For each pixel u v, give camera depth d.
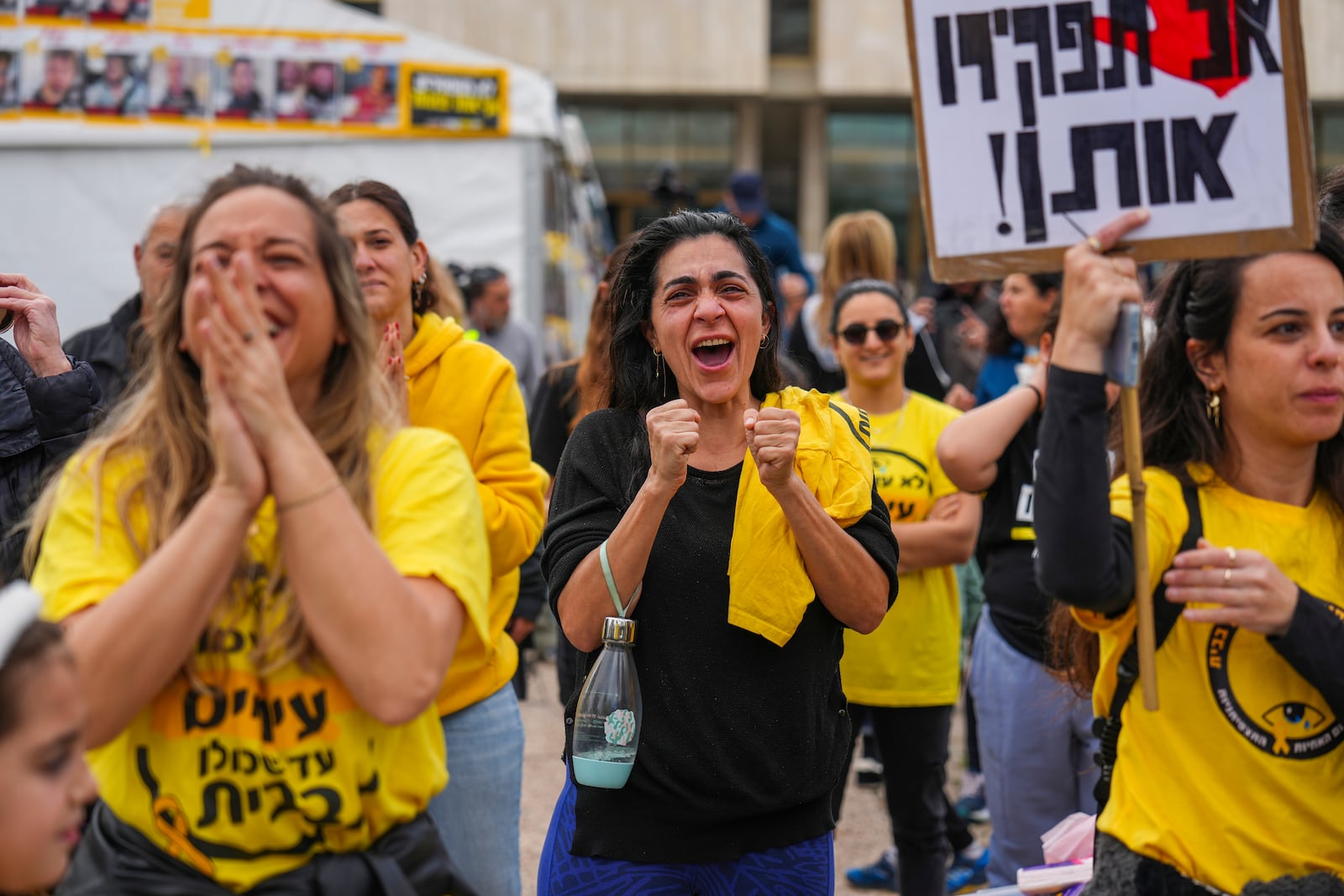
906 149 23.27
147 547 1.87
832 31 22.39
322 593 1.76
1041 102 2.16
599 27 21.97
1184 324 2.31
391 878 1.87
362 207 3.23
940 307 7.45
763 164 23.59
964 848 4.91
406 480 1.95
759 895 2.61
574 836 2.65
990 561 3.99
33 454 3.21
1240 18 2.09
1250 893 2.08
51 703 1.55
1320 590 2.22
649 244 2.80
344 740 1.84
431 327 3.24
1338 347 2.17
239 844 1.84
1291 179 2.10
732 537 2.62
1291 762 2.13
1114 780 2.25
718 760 2.56
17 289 3.34
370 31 8.27
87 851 1.92
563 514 2.78
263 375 1.76
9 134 7.95
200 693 1.84
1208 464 2.30
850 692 4.13
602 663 2.54
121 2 8.03
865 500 2.68
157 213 3.61
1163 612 2.18
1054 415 2.05
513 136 8.40
